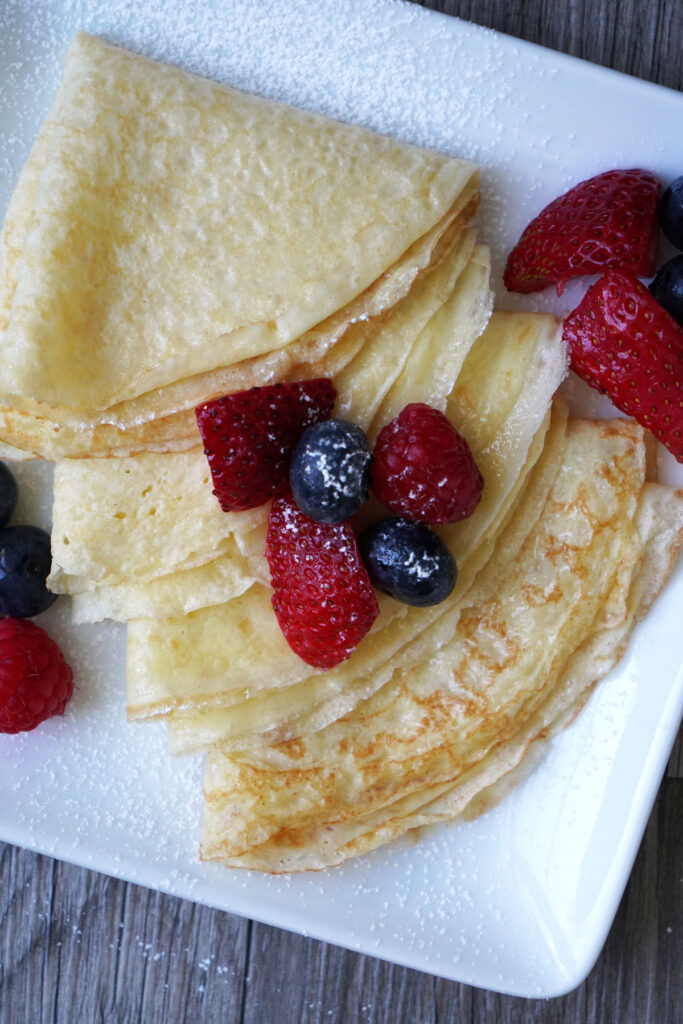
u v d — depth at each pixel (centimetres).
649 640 36
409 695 36
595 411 37
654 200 35
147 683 35
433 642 36
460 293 35
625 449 36
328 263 34
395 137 36
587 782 37
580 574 36
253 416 33
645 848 39
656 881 39
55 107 35
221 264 34
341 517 34
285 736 36
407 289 34
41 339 33
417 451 33
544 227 36
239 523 35
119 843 37
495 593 36
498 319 36
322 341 34
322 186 34
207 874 37
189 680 35
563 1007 39
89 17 36
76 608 36
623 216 35
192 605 35
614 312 35
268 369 34
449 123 36
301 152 34
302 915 37
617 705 37
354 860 37
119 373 34
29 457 36
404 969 39
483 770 37
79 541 35
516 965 37
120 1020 39
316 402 34
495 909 37
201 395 34
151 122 34
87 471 35
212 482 34
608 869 36
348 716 36
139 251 34
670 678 36
